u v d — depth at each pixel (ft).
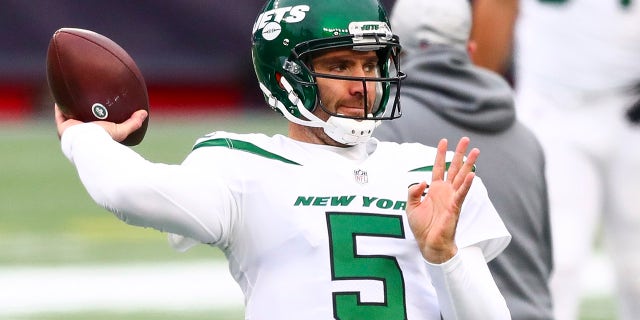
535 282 46.29
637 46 58.13
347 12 33.09
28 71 175.83
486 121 45.98
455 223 31.27
